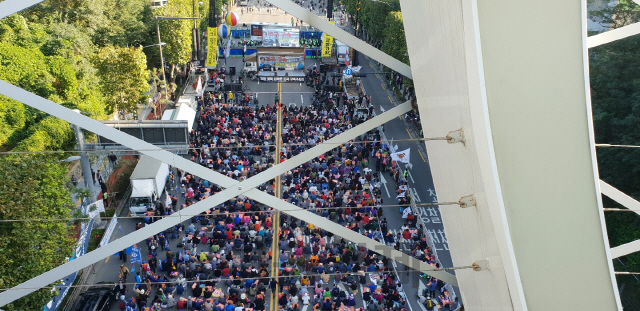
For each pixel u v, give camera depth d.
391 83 80.25
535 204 10.20
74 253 30.17
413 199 46.28
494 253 10.23
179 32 69.81
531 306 9.85
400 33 75.19
